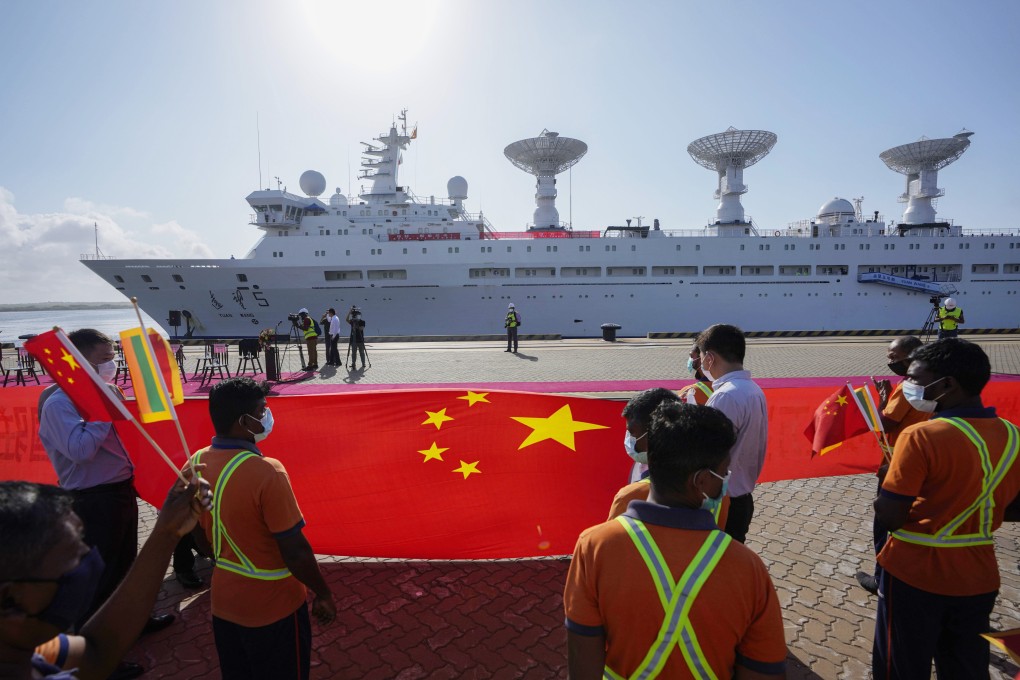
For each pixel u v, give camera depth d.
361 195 32.19
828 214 36.66
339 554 3.95
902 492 2.14
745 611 1.24
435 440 3.97
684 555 1.25
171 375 2.38
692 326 28.95
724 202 33.78
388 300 27.00
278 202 27.45
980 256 29.94
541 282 27.84
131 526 3.15
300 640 2.24
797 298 29.30
